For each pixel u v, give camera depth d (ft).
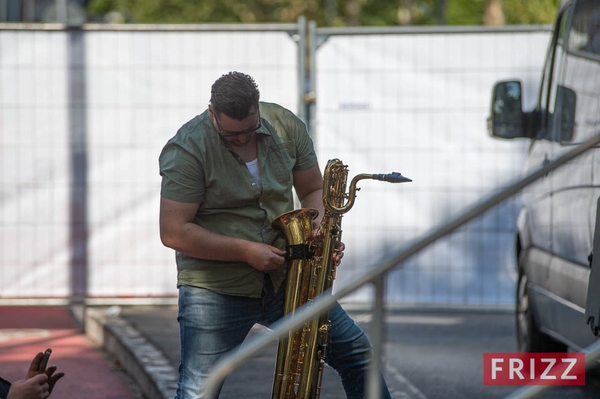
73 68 80.07
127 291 81.15
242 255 37.14
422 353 66.44
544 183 56.90
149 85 80.07
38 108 80.12
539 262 57.57
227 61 79.77
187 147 37.14
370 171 79.92
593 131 47.93
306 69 81.41
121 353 65.05
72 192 80.53
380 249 80.12
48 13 299.99
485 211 27.81
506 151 79.41
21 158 80.43
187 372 38.01
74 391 58.39
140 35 79.92
